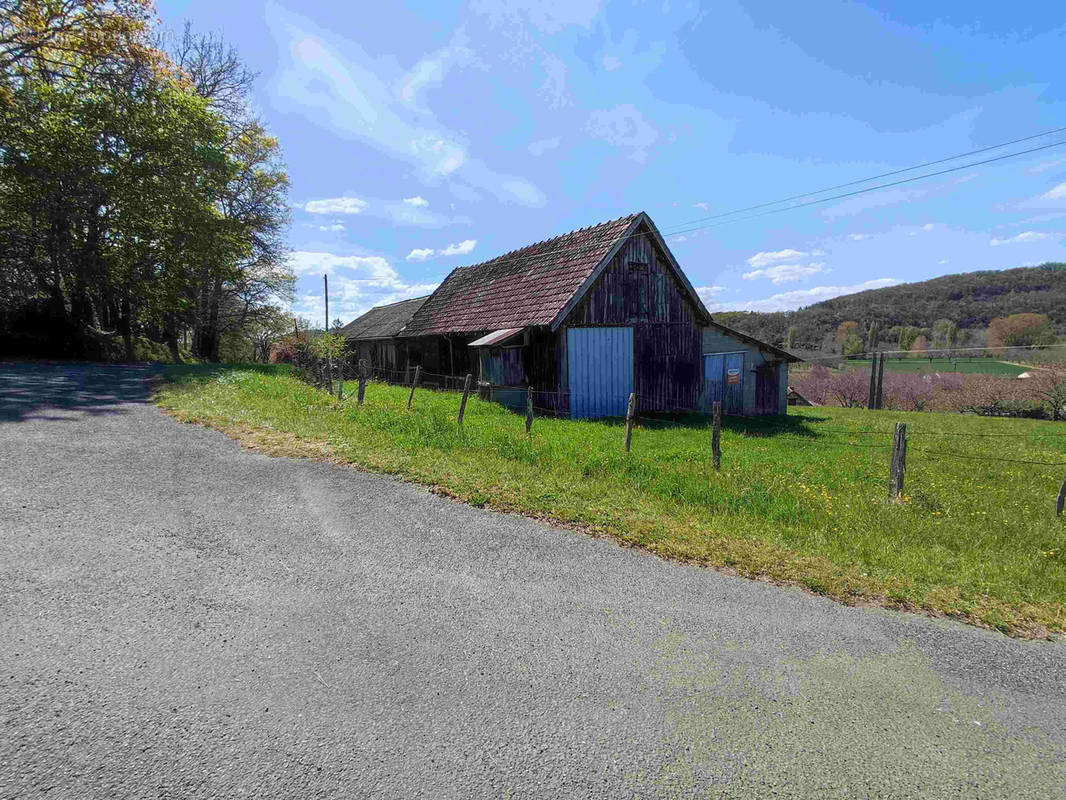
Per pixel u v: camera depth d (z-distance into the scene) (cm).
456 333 1908
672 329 1752
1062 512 738
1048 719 309
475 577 442
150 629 338
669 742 272
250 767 239
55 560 415
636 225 1625
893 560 513
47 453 687
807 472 891
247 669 306
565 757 257
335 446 802
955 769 266
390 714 279
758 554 510
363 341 3033
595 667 331
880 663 356
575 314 1574
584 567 473
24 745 242
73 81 2169
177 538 472
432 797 230
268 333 4644
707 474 766
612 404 1650
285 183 3312
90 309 2659
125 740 249
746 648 363
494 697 297
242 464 701
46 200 2170
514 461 772
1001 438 1558
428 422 972
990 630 409
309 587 407
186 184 2498
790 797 243
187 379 1455
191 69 2994
